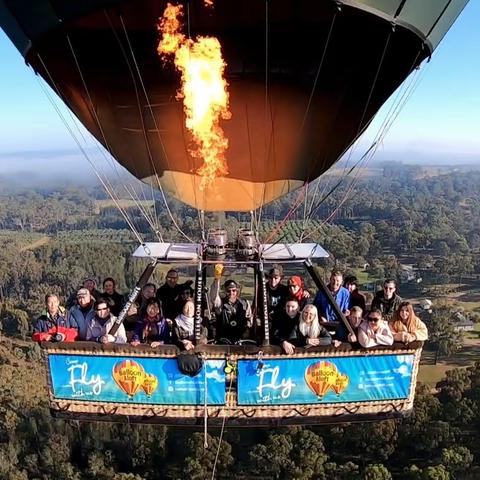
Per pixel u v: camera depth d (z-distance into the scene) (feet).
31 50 27.14
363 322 25.05
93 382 24.85
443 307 273.33
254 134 27.94
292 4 23.35
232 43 25.09
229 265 26.61
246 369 24.58
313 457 110.11
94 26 24.82
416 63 27.66
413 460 118.01
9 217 576.61
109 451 122.83
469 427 126.00
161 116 27.76
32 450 128.77
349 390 25.02
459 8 26.50
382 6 23.57
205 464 112.98
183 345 24.25
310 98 26.99
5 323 270.05
